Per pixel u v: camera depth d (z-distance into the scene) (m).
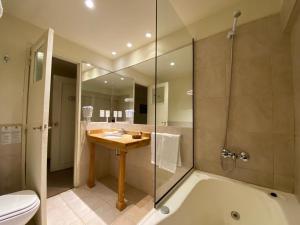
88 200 1.88
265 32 1.33
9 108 1.68
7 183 1.66
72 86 3.19
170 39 1.62
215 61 1.58
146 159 2.07
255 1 1.39
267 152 1.30
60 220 1.53
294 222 0.92
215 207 1.39
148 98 2.12
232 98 1.47
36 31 1.86
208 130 1.60
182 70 1.71
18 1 1.49
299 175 1.09
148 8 1.57
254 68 1.37
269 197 1.17
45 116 1.38
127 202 1.85
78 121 2.23
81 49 2.29
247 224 1.24
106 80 2.62
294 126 1.20
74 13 1.65
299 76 1.07
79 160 2.23
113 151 2.60
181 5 1.53
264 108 1.32
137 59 2.34
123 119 2.47
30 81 1.76
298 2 0.94
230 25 1.51
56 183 2.32
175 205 1.10
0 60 1.62
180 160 1.56
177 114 1.74
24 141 1.77
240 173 1.42
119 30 1.94
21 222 1.12
